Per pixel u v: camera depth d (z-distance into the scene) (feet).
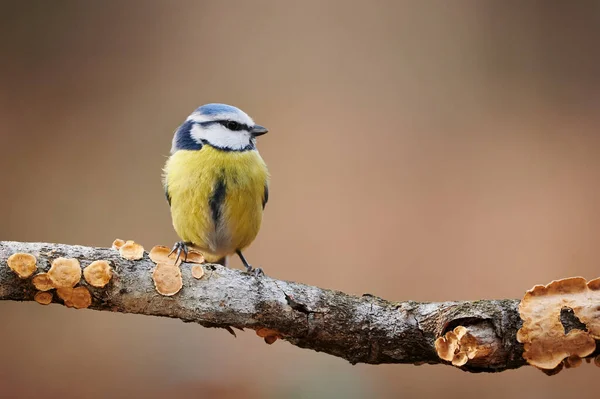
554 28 53.98
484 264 36.73
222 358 30.35
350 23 52.54
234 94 47.88
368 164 43.19
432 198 40.81
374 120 46.37
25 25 50.57
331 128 45.50
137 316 32.17
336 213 39.45
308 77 49.08
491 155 44.57
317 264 36.81
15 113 45.55
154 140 44.83
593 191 41.52
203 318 15.76
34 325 32.22
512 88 50.34
